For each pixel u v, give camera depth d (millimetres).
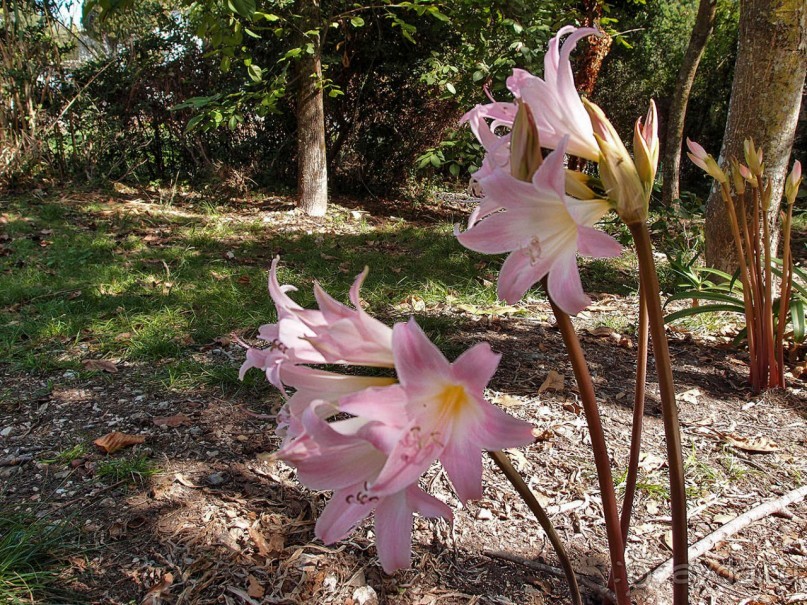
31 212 7082
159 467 2639
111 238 6270
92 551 2174
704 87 11969
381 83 9172
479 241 1146
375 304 4609
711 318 4500
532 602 2008
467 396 978
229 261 5707
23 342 3807
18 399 3174
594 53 7137
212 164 8820
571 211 1059
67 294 4578
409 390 937
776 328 3654
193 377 3404
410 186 9641
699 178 12594
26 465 2656
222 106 7027
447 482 2607
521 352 3848
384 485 923
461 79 7637
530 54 6441
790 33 3965
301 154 7832
